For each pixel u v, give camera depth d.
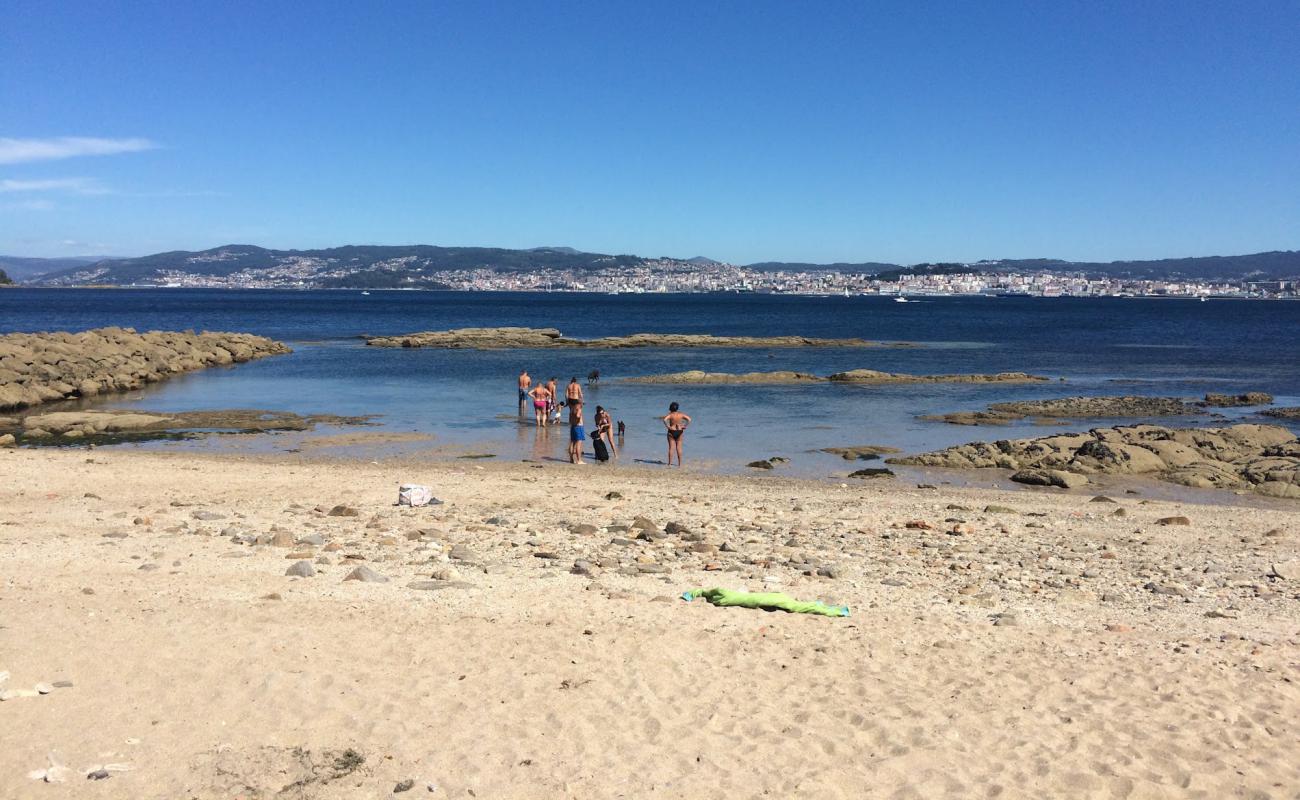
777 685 8.59
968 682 8.76
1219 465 25.69
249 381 50.12
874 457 27.94
